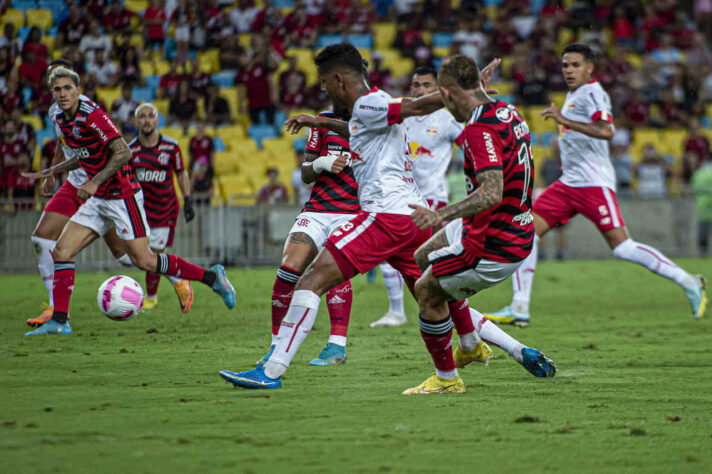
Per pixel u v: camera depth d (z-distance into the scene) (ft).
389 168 55.26
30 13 227.81
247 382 52.16
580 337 81.05
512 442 38.19
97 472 32.86
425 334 51.08
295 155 213.46
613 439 38.91
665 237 203.82
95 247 173.68
